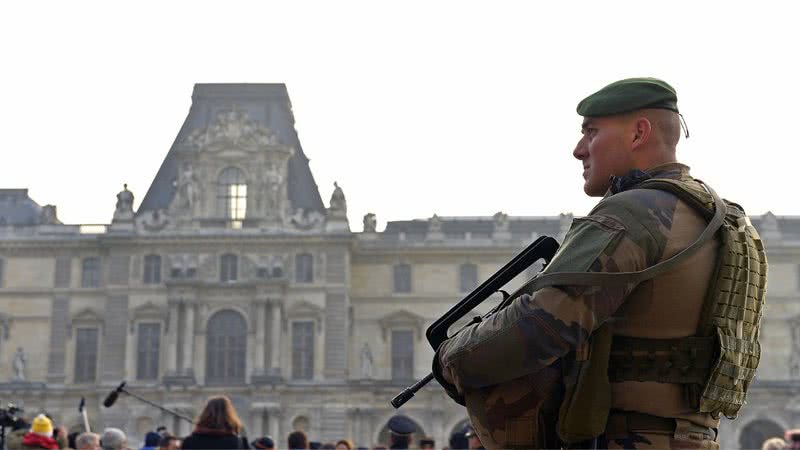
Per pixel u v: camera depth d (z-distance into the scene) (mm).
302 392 103000
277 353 103000
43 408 105312
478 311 98625
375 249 110188
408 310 109312
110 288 105562
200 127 110812
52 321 107750
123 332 104625
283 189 107562
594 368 4867
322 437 102062
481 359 4816
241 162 108062
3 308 108125
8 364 107188
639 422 4895
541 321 4707
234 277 105250
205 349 103562
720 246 5012
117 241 105625
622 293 4762
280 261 105438
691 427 4949
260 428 101188
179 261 105438
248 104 113125
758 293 5320
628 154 5387
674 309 4883
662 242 4867
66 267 108750
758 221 109062
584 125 5574
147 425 102250
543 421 4965
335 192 106875
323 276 105562
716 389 4938
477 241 110312
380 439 104125
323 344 104188
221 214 107375
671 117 5430
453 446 23000
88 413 104812
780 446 17125
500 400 4945
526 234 111188
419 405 104875
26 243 108688
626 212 4926
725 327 4977
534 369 4730
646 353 4895
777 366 105438
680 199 5031
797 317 105812
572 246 4895
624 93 5402
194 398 101938
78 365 106688
